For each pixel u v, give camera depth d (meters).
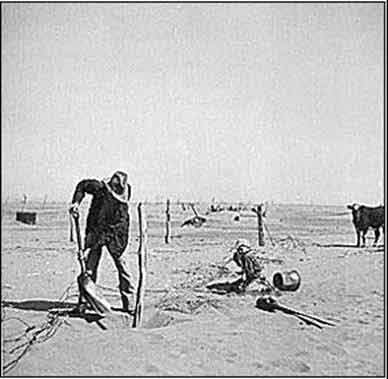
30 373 6.13
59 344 6.66
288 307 8.05
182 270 9.84
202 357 6.38
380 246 11.57
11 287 8.60
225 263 10.40
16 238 11.66
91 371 6.11
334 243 11.64
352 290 8.65
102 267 10.66
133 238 12.05
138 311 7.38
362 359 6.55
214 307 8.04
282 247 11.23
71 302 8.19
